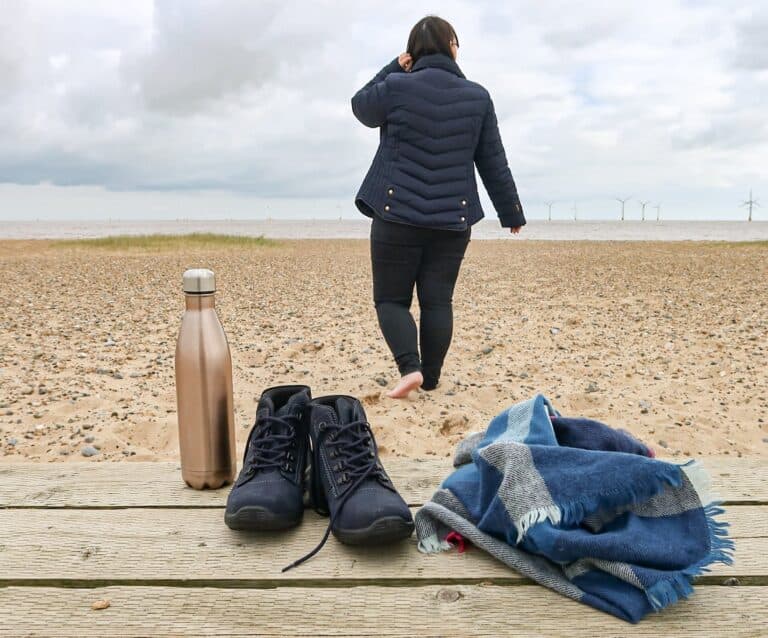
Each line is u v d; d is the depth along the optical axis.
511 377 5.75
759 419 4.70
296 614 1.53
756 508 2.03
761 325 8.35
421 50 4.28
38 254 27.89
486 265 20.23
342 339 7.54
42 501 2.10
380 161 4.19
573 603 1.57
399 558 1.76
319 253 30.22
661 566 1.58
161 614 1.53
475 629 1.48
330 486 1.90
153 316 9.48
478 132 4.19
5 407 5.00
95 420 4.65
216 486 2.19
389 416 4.56
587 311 9.66
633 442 2.01
